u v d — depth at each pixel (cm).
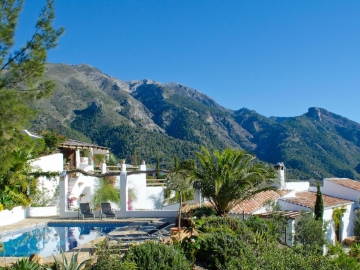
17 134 1045
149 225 1672
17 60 1094
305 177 8412
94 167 2959
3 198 1716
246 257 939
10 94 1006
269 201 2183
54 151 2622
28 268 848
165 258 900
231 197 1823
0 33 1034
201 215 1788
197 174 1856
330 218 2469
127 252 921
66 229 1712
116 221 1794
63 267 879
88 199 2562
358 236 2505
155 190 2767
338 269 941
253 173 1816
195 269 1023
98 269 809
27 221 1823
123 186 1978
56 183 2345
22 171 1841
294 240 1681
